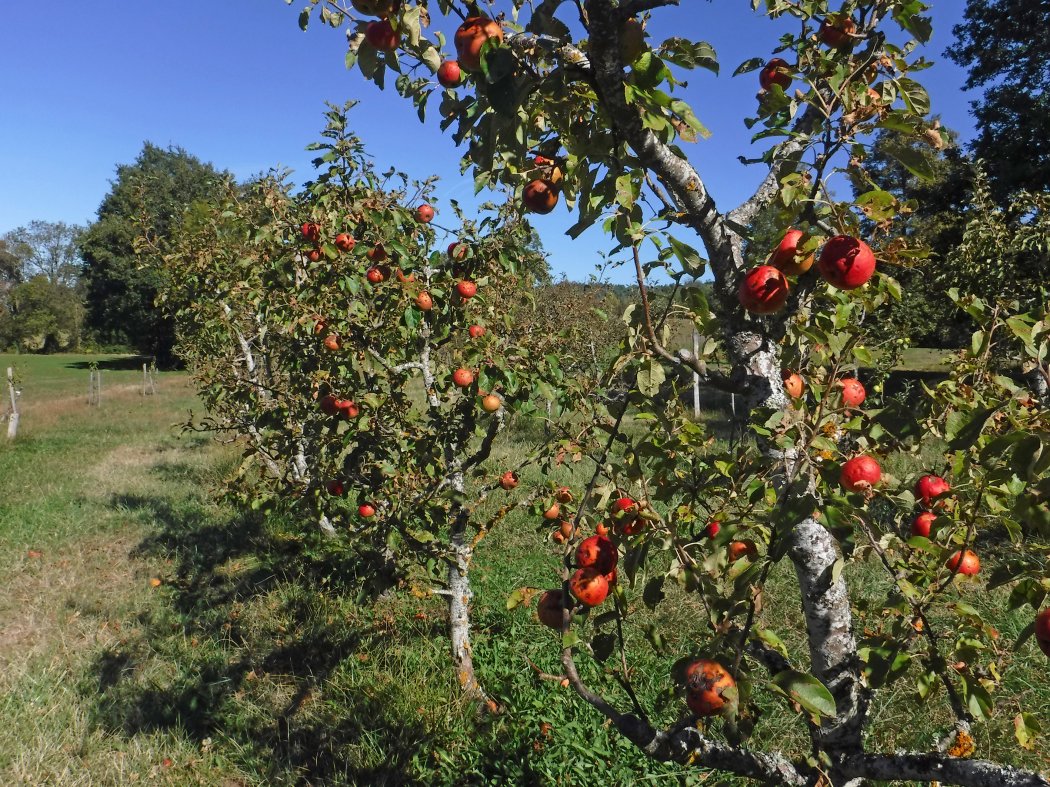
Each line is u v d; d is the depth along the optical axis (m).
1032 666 3.79
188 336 8.77
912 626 1.63
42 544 6.75
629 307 1.67
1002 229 7.73
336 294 4.04
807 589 1.58
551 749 3.45
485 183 1.97
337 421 3.99
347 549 5.30
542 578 5.38
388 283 3.90
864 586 4.73
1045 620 1.28
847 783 1.57
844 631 1.57
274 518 7.03
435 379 4.24
